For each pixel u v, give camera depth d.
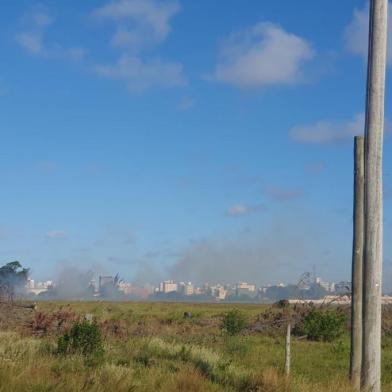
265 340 33.78
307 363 24.16
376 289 14.86
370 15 15.11
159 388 14.38
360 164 18.06
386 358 27.89
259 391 15.22
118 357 19.66
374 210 14.97
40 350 19.48
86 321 22.88
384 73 15.09
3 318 29.84
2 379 12.76
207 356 20.22
